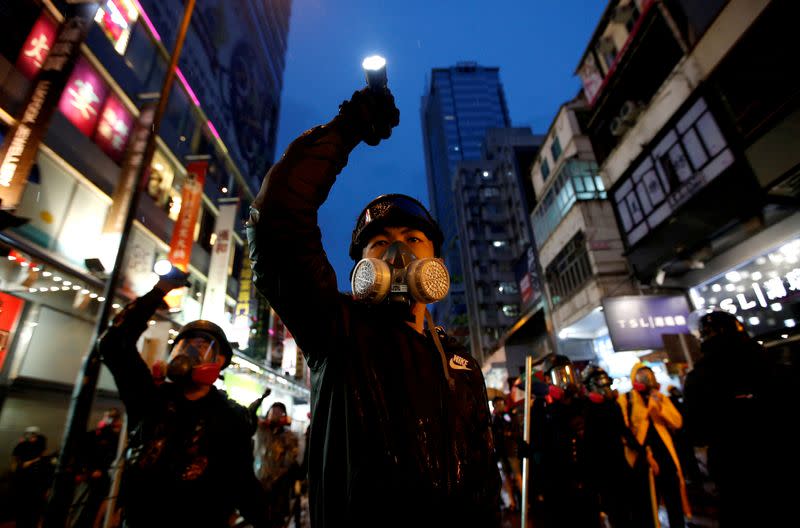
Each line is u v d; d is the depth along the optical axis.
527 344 23.34
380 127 1.09
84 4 7.80
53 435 6.89
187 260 10.73
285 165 1.00
